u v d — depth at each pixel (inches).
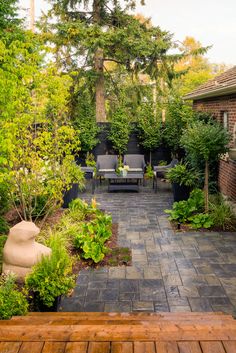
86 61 634.8
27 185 260.4
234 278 198.8
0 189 251.3
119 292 184.5
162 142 541.6
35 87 247.8
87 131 520.4
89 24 590.6
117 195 417.1
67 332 99.8
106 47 557.3
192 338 94.8
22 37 351.9
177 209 309.9
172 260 225.8
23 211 276.1
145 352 89.3
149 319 133.0
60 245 205.2
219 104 406.3
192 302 173.6
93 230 251.1
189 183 345.4
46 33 538.0
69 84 284.8
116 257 229.6
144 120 534.9
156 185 430.6
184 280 197.5
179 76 618.5
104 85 654.5
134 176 429.4
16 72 227.9
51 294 156.1
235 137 349.4
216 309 167.0
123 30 535.8
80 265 217.0
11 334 99.1
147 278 200.5
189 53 591.2
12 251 180.1
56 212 322.3
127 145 552.1
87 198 402.9
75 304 172.7
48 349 91.5
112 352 89.5
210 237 265.9
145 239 265.1
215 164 409.4
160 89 627.8
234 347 90.5
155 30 573.3
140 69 605.6
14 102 218.8
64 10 569.3
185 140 307.4
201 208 313.7
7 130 217.0
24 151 251.0
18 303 143.2
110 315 144.9
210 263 220.1
